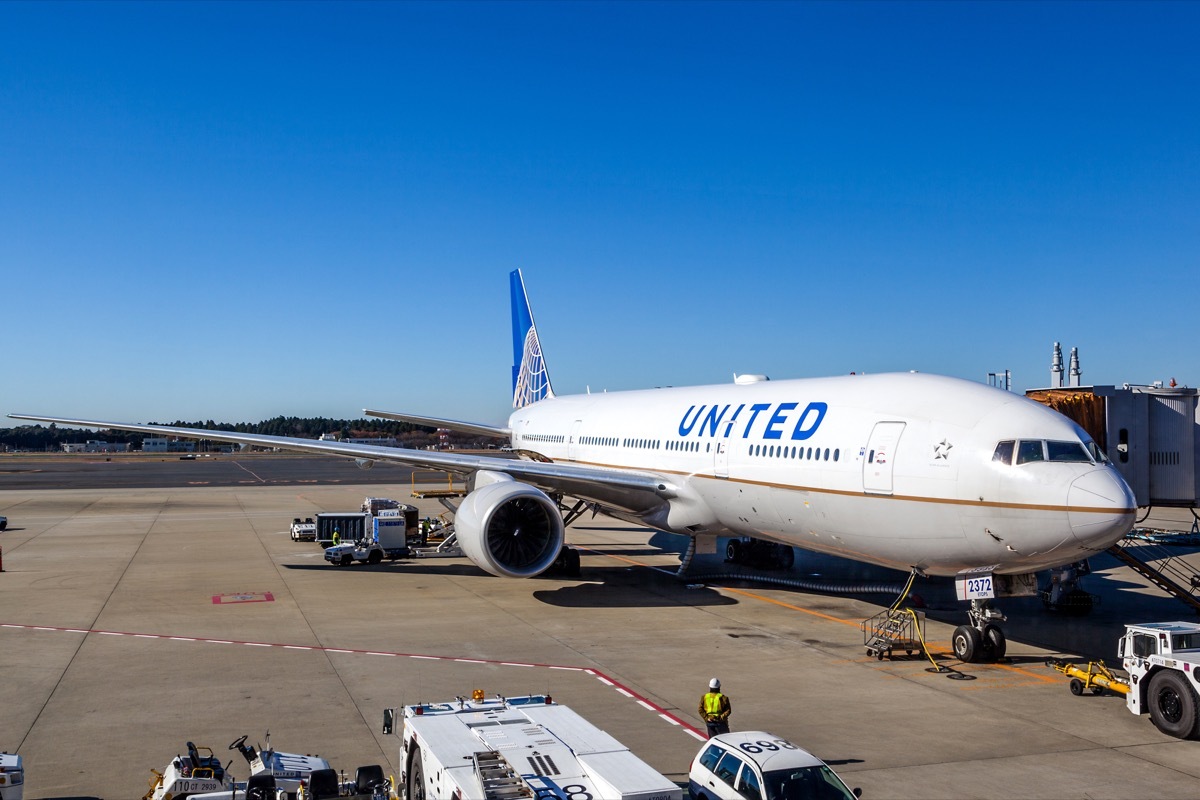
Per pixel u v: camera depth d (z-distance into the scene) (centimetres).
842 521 1838
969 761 1154
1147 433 2061
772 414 2125
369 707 1372
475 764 807
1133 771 1122
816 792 877
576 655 1702
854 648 1767
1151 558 3050
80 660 1658
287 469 10431
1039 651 1750
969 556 1595
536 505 2281
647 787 768
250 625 1972
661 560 3022
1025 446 1498
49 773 1105
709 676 1558
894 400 1789
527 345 4591
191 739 1229
